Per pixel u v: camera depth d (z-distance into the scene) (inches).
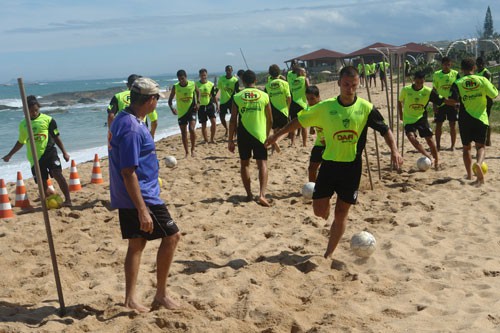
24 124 368.2
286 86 551.5
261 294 208.7
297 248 273.4
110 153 187.9
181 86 580.7
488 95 388.8
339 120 229.9
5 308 207.0
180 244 284.5
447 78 523.5
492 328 173.6
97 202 388.5
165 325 179.6
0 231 328.5
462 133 399.9
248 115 362.3
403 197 364.5
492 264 236.4
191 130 590.2
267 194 394.0
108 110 394.3
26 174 634.2
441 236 284.5
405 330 174.4
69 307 204.5
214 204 369.4
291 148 602.9
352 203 240.5
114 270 251.4
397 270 237.9
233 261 252.5
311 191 361.7
